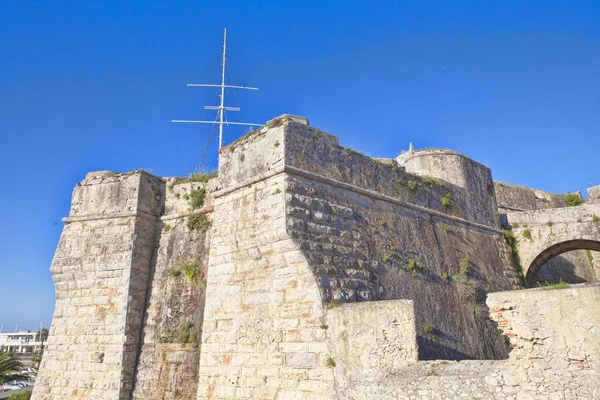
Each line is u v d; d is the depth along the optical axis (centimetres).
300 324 1171
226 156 1512
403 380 986
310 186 1326
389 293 1377
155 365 1505
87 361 1552
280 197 1270
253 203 1355
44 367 1612
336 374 1084
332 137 1477
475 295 1706
